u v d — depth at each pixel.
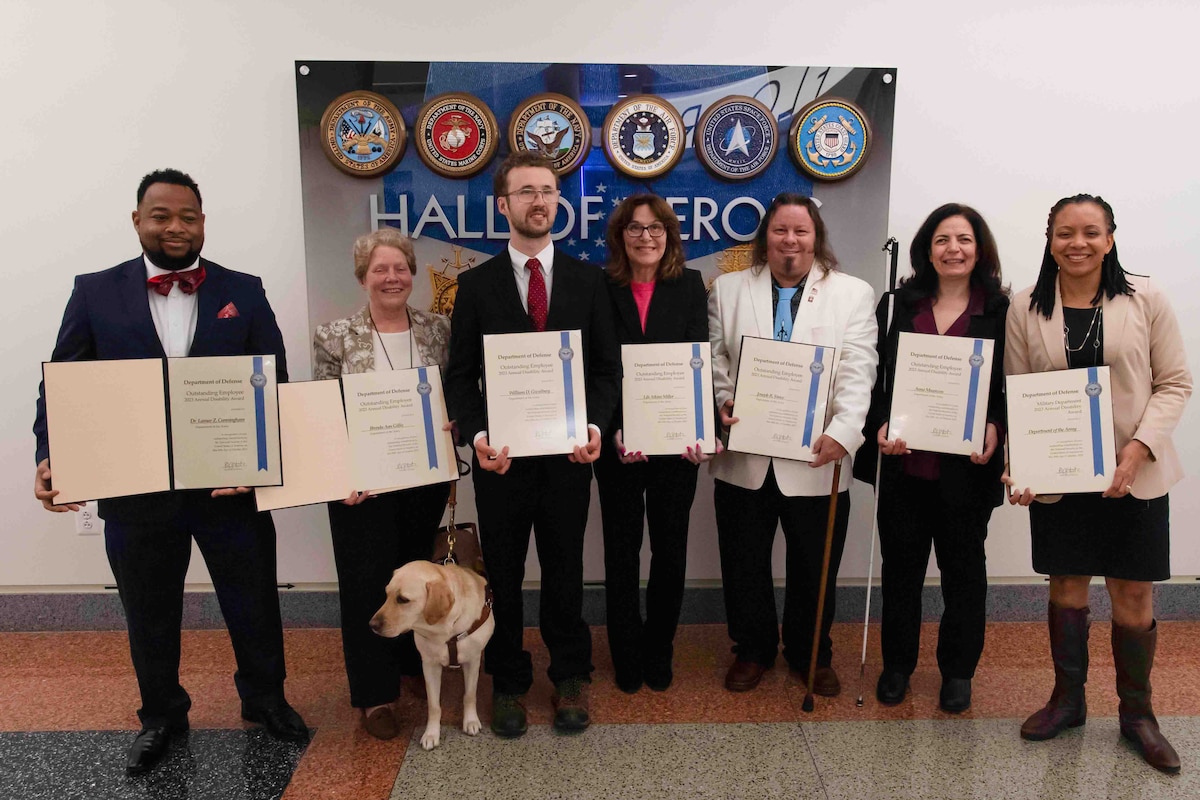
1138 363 2.03
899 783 2.01
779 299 2.37
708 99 2.74
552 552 2.24
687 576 3.00
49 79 2.65
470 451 2.91
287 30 2.66
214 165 2.71
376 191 2.73
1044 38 2.73
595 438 2.12
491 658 2.29
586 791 1.98
